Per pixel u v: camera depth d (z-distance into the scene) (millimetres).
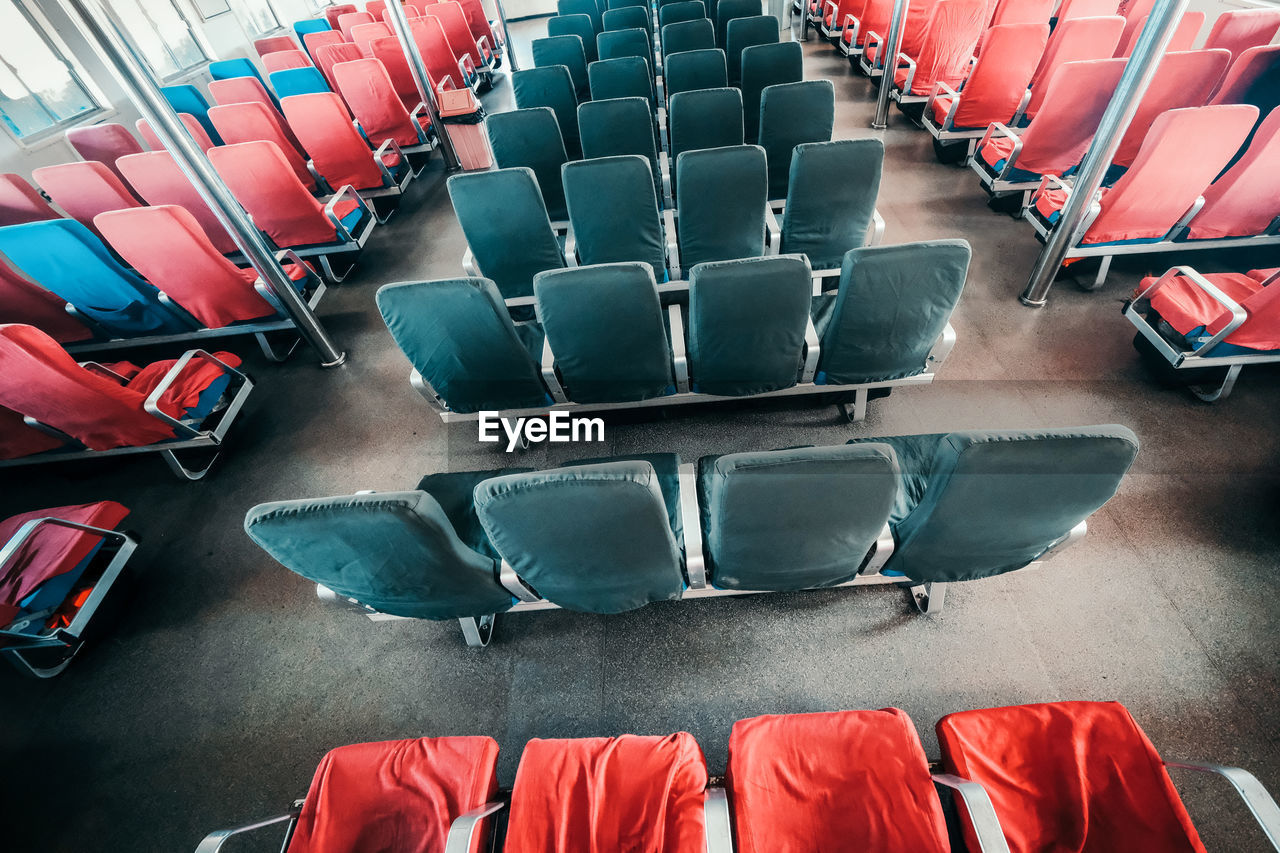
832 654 1739
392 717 1758
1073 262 3018
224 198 2416
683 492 1592
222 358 2686
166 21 6242
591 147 3066
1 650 1890
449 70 5477
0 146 4297
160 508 2508
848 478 1072
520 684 1782
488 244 2443
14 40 4516
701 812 1010
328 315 3518
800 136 2941
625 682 1749
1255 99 2711
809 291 1702
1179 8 1808
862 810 1022
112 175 2998
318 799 1132
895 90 4605
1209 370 2287
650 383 2131
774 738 1117
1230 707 1526
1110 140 2174
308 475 2566
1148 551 1862
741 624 1834
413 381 2148
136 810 1655
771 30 4324
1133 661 1635
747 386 2160
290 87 4402
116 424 2281
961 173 4016
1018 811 1038
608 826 1027
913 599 1834
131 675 1945
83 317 2803
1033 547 1384
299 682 1868
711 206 2361
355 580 1337
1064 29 3311
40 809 1683
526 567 1352
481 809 1064
